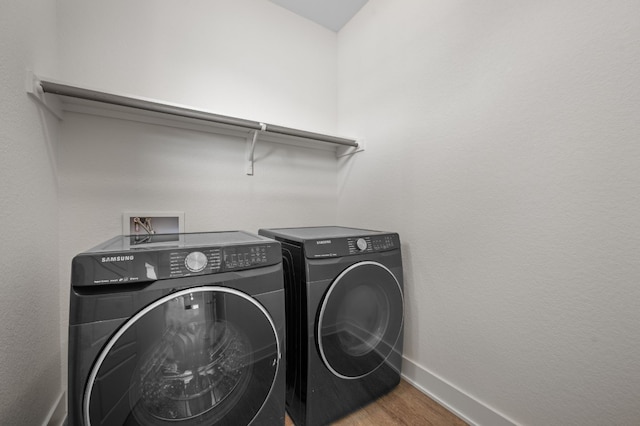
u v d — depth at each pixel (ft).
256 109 6.11
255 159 6.14
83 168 4.46
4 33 2.80
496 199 3.81
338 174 7.27
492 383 3.86
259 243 3.39
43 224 3.69
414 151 5.06
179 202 5.28
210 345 3.02
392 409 4.40
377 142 5.95
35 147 3.47
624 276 2.76
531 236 3.45
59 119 4.24
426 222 4.83
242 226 5.98
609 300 2.85
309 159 6.89
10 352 2.89
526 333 3.51
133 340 2.56
